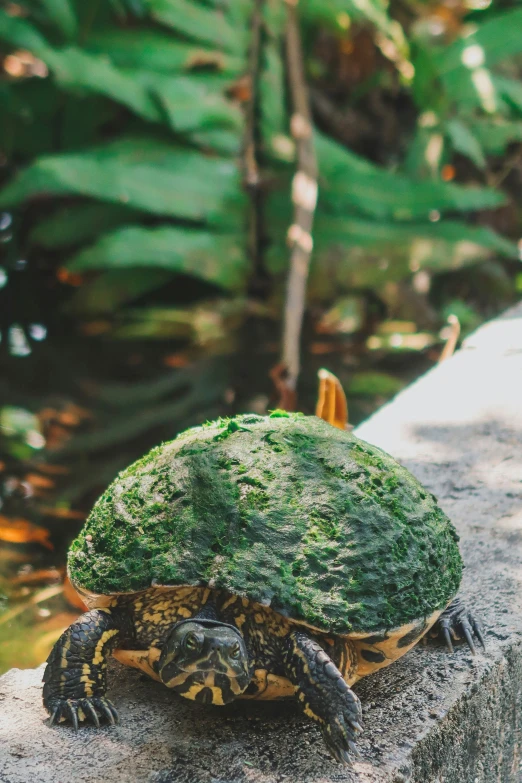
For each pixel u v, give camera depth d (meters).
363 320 2.66
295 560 0.97
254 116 2.89
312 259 2.66
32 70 3.29
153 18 2.91
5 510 1.59
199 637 0.94
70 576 1.02
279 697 0.99
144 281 2.68
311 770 0.96
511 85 2.98
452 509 1.27
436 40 3.18
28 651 1.29
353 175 2.73
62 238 2.80
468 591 1.16
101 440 1.87
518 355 1.64
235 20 2.88
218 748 0.98
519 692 1.12
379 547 0.99
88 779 0.95
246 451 1.03
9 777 0.95
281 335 2.31
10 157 3.18
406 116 3.37
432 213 2.78
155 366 2.29
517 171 3.33
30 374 2.22
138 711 1.02
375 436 1.40
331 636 0.97
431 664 1.07
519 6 3.20
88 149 2.72
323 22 2.89
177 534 0.98
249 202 2.74
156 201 2.61
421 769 1.00
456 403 1.47
